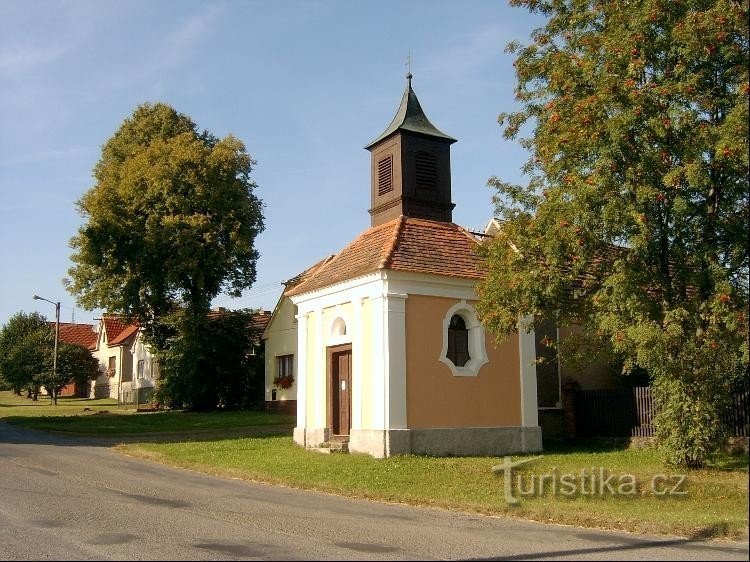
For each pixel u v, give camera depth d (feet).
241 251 131.23
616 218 47.47
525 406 69.56
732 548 30.55
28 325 222.69
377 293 64.75
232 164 133.80
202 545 30.25
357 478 50.83
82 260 129.70
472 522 36.60
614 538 32.58
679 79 48.39
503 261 55.93
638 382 79.15
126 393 171.32
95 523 35.04
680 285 51.06
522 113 57.00
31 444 77.87
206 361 129.80
